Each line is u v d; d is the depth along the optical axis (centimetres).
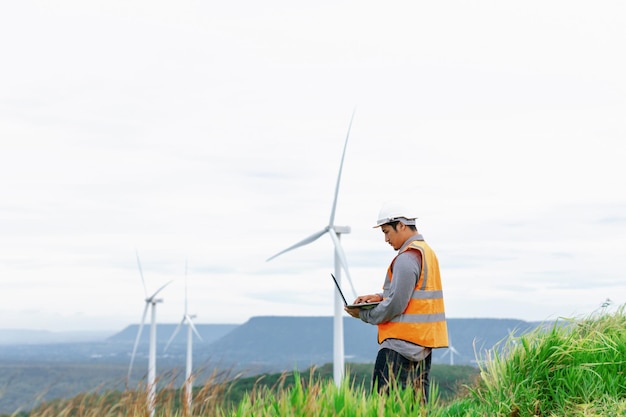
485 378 644
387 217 657
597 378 607
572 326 712
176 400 430
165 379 432
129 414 400
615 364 623
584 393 591
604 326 741
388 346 627
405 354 618
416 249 637
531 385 613
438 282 644
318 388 511
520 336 665
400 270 618
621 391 601
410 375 614
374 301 660
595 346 652
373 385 580
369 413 473
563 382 611
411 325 623
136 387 416
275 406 480
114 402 400
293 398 493
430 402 540
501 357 659
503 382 624
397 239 660
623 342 657
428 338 623
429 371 647
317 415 459
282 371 503
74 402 380
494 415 592
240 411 457
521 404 593
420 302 627
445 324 652
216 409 441
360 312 647
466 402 648
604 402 570
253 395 479
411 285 616
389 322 632
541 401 598
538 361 630
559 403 594
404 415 485
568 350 627
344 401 483
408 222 656
